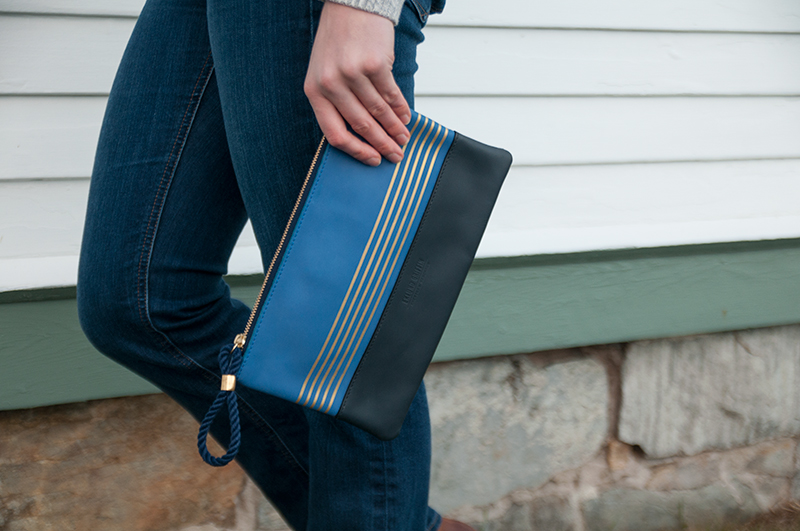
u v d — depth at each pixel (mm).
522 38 1387
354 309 687
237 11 661
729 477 1666
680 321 1510
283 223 708
